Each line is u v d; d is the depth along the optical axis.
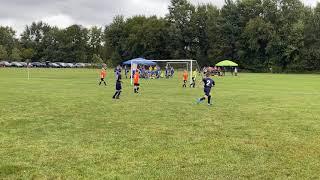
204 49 111.50
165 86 36.91
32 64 123.62
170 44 111.19
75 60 155.25
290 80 53.41
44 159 8.62
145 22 116.31
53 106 18.80
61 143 10.24
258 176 7.54
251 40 98.50
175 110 17.59
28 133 11.59
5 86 33.53
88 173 7.63
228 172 7.78
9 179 7.25
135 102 21.14
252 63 102.69
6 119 14.35
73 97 23.81
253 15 103.19
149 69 57.44
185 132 11.97
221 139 10.91
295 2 99.06
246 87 36.56
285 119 14.95
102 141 10.53
